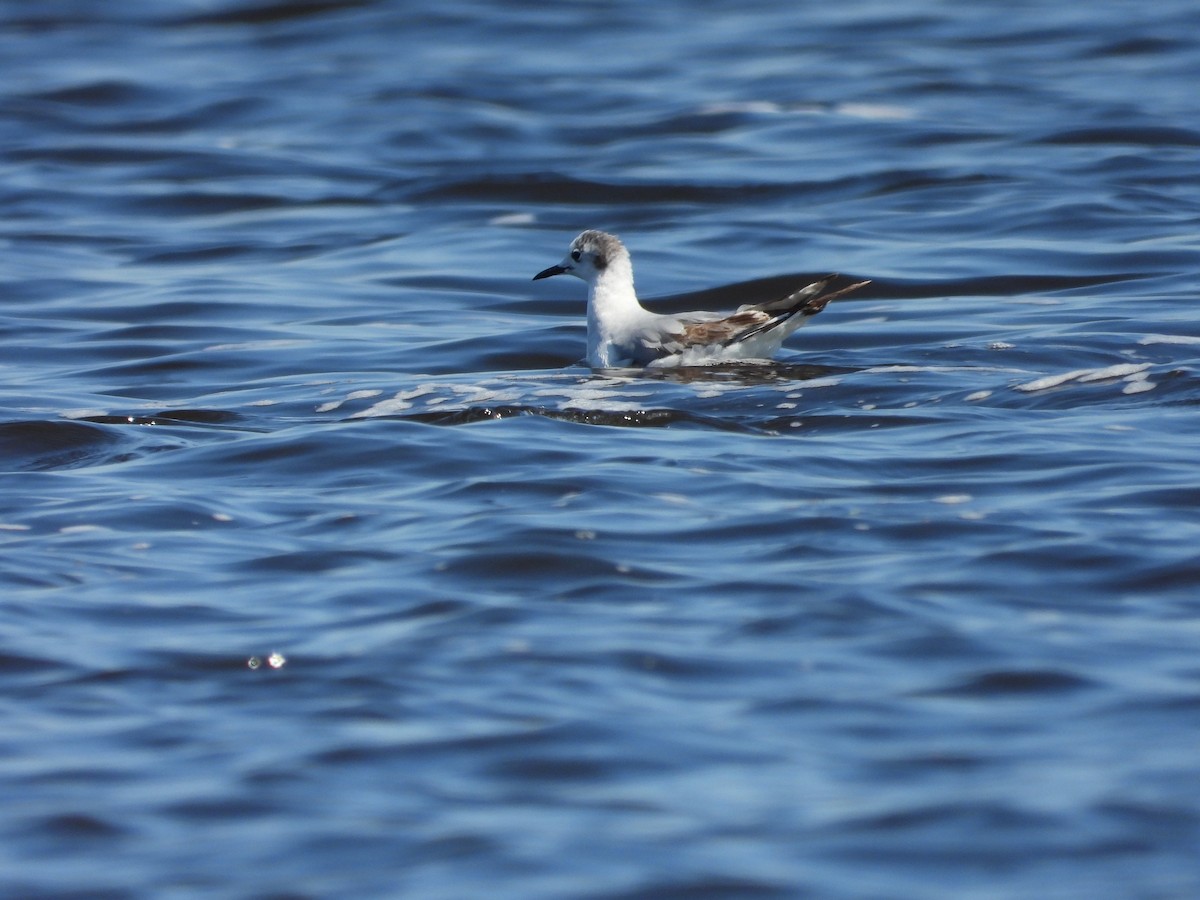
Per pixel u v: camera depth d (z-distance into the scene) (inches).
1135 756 335.6
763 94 1439.5
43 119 1416.1
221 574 462.6
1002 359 711.7
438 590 440.8
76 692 382.9
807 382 682.8
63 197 1196.5
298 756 348.2
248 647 406.0
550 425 621.6
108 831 320.5
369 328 872.3
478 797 330.0
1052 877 295.3
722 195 1162.0
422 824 320.2
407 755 347.6
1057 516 485.4
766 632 404.2
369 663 392.8
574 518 496.1
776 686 374.9
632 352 749.9
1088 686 369.1
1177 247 956.6
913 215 1077.8
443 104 1438.2
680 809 323.0
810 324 842.8
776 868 300.5
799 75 1502.2
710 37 1686.8
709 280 956.0
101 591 449.1
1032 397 639.1
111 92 1501.0
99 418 666.8
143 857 311.1
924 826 313.0
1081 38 1604.3
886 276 933.8
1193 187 1102.4
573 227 1107.3
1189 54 1519.4
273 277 996.6
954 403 637.3
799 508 503.2
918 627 404.2
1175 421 594.2
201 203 1190.3
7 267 1015.0
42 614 430.6
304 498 537.3
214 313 909.8
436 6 1830.7
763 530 482.6
